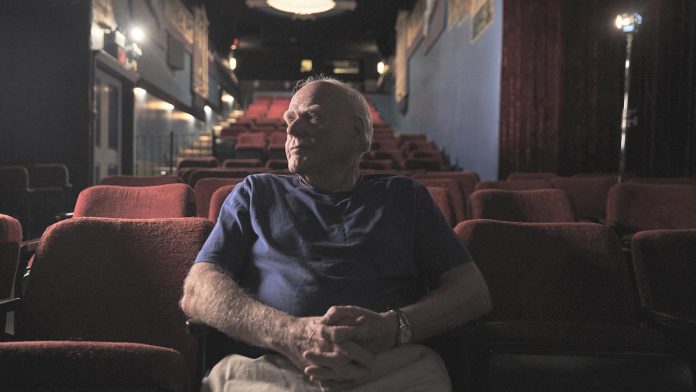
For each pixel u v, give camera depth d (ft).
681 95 20.93
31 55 22.34
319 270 4.61
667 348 4.17
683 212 9.62
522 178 17.53
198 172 13.44
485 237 5.58
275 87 84.69
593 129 22.89
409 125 50.26
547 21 23.08
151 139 34.40
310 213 4.89
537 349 4.17
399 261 4.79
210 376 4.35
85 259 5.11
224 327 4.29
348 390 4.16
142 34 32.68
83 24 22.50
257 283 4.74
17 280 5.92
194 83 47.60
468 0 29.14
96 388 3.62
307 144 5.02
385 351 4.34
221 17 58.75
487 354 4.28
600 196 13.30
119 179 12.09
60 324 4.96
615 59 22.66
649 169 21.62
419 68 44.98
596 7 22.88
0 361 3.55
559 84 22.99
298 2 45.16
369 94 65.46
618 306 5.31
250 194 5.02
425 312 4.36
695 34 20.63
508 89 23.22
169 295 5.02
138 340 4.93
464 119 29.78
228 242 4.84
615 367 4.14
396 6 57.00
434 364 4.42
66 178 18.79
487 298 4.71
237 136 37.83
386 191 5.07
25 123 22.34
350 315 4.08
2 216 5.28
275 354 4.45
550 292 5.43
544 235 5.60
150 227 5.26
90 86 22.67
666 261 5.19
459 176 14.56
